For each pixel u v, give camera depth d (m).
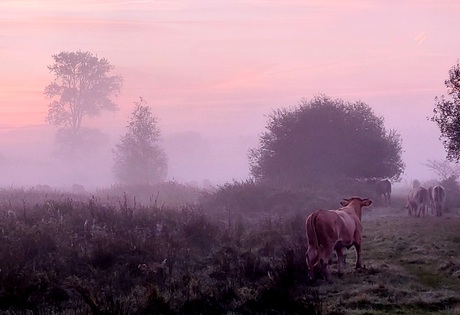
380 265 15.14
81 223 16.88
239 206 27.05
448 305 11.60
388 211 29.23
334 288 12.98
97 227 16.25
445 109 22.36
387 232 20.31
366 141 37.56
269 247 16.45
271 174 38.16
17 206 19.72
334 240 13.95
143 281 12.98
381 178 38.84
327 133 37.38
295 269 13.66
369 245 18.28
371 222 24.17
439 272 14.21
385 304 11.64
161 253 14.98
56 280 12.30
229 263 14.62
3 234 14.59
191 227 17.38
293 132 37.91
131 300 11.11
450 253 16.20
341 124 37.59
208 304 11.32
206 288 12.30
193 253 15.83
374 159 37.81
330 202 28.34
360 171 37.41
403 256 16.33
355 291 12.53
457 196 33.88
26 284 11.59
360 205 15.97
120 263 14.03
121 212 18.31
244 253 15.45
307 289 12.70
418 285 13.12
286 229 19.84
